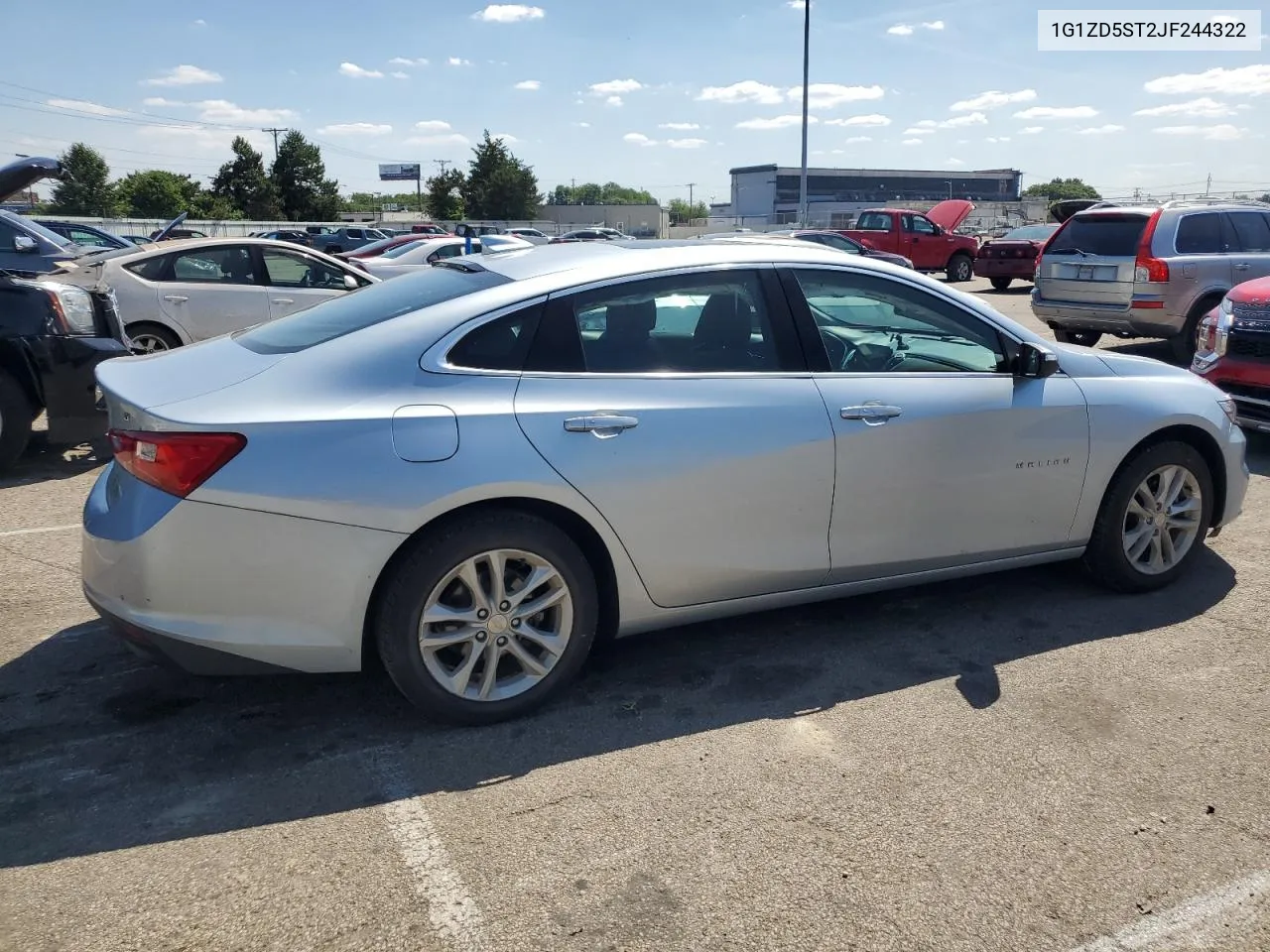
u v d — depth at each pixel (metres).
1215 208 10.41
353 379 3.07
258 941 2.31
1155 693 3.52
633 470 3.26
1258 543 5.10
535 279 3.36
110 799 2.87
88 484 6.29
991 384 3.89
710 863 2.61
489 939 2.33
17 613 4.17
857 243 21.55
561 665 3.34
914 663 3.76
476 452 3.05
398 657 3.09
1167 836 2.72
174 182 74.12
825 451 3.54
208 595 2.92
